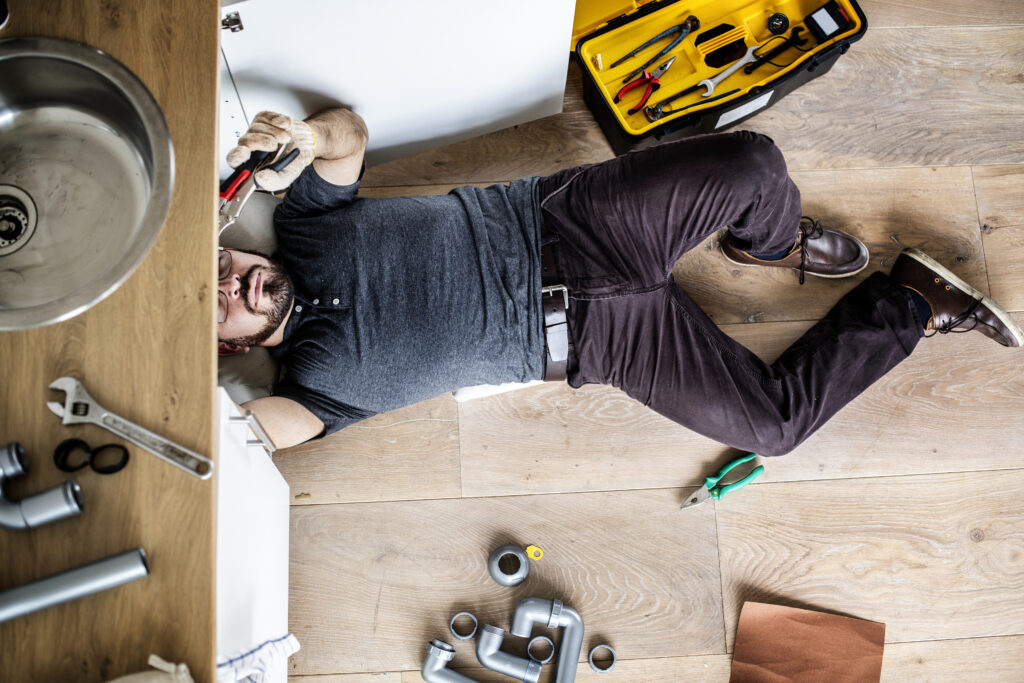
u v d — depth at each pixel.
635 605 1.60
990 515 1.64
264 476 1.27
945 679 1.59
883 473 1.65
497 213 1.41
